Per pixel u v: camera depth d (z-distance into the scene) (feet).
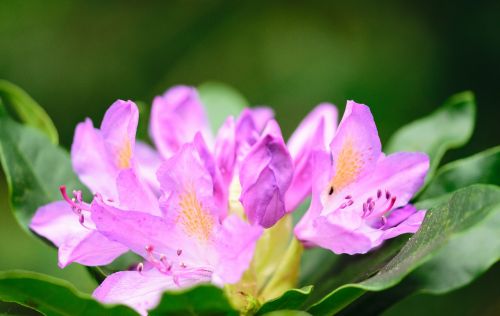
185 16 3.75
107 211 1.77
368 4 3.67
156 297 1.78
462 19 3.53
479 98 3.46
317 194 1.83
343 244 1.81
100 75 3.67
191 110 2.11
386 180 1.87
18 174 2.05
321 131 1.90
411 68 3.49
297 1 3.73
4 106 2.08
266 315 1.72
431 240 1.74
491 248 1.69
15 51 3.65
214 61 3.70
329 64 3.54
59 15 3.71
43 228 1.90
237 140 1.90
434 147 2.18
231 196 1.90
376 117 3.36
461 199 1.74
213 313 1.71
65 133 3.61
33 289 1.72
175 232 1.80
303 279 2.06
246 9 3.74
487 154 2.05
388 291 1.81
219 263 1.74
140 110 2.34
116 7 3.76
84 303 1.73
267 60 3.65
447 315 3.17
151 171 2.04
